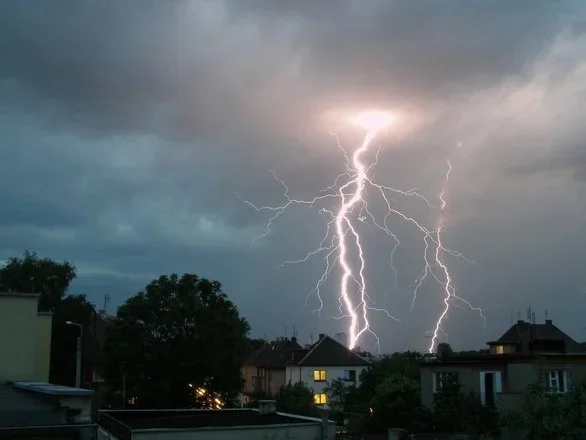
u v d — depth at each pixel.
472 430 29.36
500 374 32.06
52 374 48.00
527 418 17.67
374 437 33.25
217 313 39.19
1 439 15.54
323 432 20.30
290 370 66.31
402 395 36.22
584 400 16.58
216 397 38.75
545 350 40.12
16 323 22.72
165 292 38.94
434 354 42.34
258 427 19.45
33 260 53.31
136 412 25.86
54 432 16.12
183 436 18.42
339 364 66.44
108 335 39.00
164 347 37.84
